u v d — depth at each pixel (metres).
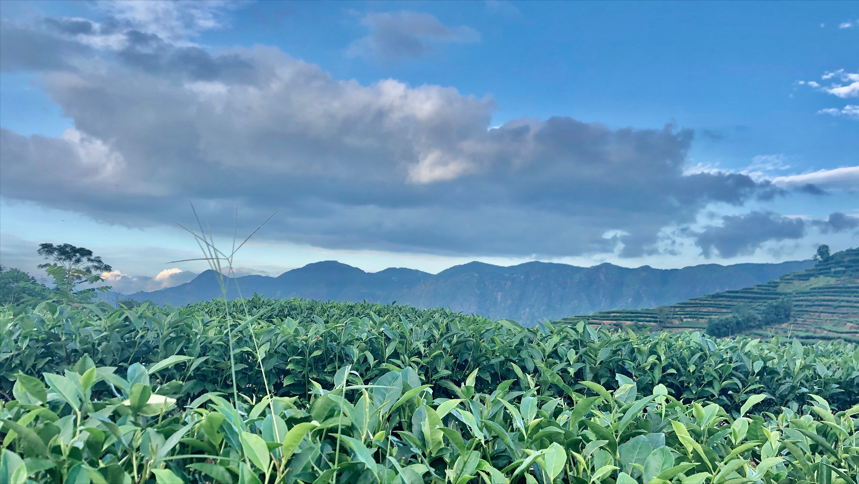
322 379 5.53
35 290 44.88
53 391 2.38
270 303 11.15
